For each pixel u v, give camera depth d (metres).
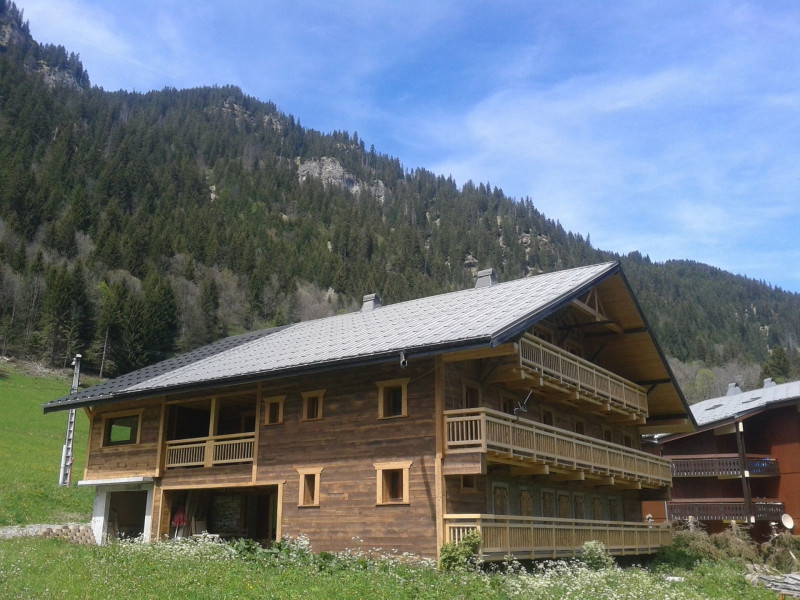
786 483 41.88
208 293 110.31
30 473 37.19
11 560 16.78
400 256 174.25
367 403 22.25
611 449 26.30
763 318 169.62
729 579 25.56
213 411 25.91
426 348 19.73
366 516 21.33
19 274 97.44
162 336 96.75
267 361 24.81
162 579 15.55
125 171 150.25
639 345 30.03
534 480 25.30
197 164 198.38
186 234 135.12
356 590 15.38
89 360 88.56
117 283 96.81
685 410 32.75
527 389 24.62
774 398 42.38
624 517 31.97
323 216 192.25
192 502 27.53
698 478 43.34
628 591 17.86
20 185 118.69
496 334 18.95
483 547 19.12
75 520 30.41
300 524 22.64
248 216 172.50
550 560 22.20
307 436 23.30
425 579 17.08
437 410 20.64
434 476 20.28
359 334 25.30
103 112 192.62
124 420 29.22
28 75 179.12
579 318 29.08
